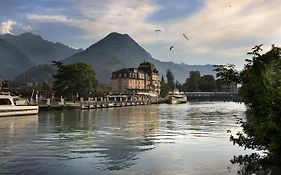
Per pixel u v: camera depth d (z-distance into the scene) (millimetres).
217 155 22562
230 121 53781
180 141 29578
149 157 22109
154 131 37969
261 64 16922
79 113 78062
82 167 19344
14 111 63719
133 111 90062
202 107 122375
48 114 73125
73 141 29656
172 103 176250
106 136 33250
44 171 18453
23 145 27281
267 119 16750
